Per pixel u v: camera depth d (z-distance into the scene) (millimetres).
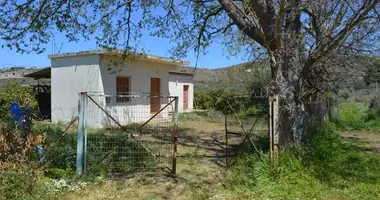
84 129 6984
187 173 7191
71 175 6590
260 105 12016
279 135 7352
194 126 16188
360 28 7254
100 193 5805
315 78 8914
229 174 6965
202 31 10242
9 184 4840
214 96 24188
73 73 15828
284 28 7578
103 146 8500
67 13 8555
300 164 6566
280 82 7352
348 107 19828
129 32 10234
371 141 11648
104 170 7109
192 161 8312
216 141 11508
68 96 16047
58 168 6879
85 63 15406
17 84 16578
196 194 5793
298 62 7609
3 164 5020
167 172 7254
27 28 8406
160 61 17797
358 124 15711
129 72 16391
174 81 21969
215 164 7984
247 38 10562
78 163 6766
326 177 6340
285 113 7355
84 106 6938
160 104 18578
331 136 9906
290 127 7367
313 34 7918
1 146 5301
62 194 5574
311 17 7844
